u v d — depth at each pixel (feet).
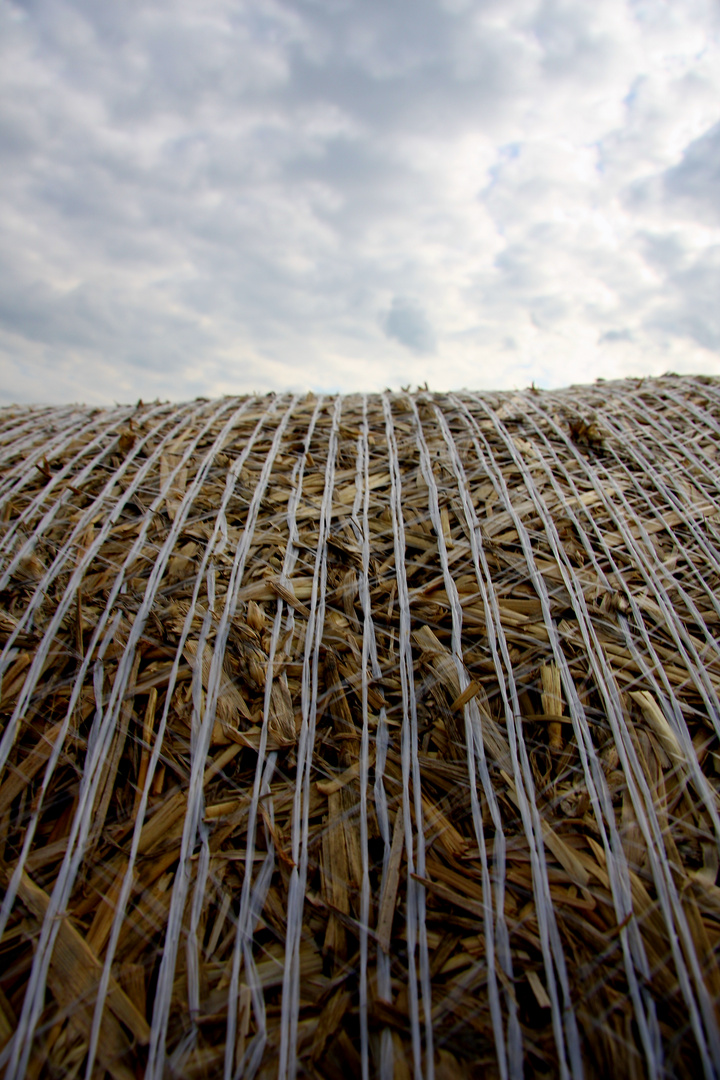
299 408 9.32
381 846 4.02
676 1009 3.28
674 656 4.99
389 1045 3.25
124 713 4.64
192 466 7.45
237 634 5.14
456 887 3.77
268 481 7.11
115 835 4.04
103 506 6.74
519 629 5.19
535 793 4.18
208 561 5.83
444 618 5.28
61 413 9.87
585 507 6.53
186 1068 3.18
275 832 4.04
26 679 4.84
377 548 6.06
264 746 4.46
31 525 6.44
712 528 6.31
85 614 5.35
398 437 8.09
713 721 4.50
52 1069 3.19
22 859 3.88
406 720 4.56
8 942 3.62
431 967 3.49
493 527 6.23
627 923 3.55
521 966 3.47
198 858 3.95
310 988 3.47
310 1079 3.14
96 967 3.50
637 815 4.02
